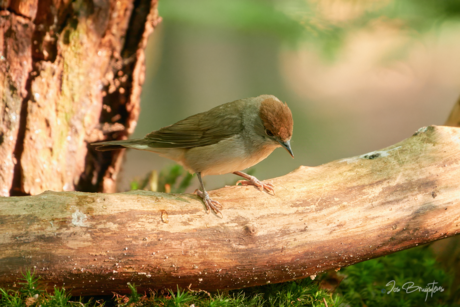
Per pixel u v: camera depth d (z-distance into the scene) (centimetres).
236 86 2708
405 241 741
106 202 666
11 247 616
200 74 2670
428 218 735
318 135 2469
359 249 725
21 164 903
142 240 648
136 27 1024
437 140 802
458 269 1016
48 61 915
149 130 2503
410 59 1245
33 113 900
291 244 696
